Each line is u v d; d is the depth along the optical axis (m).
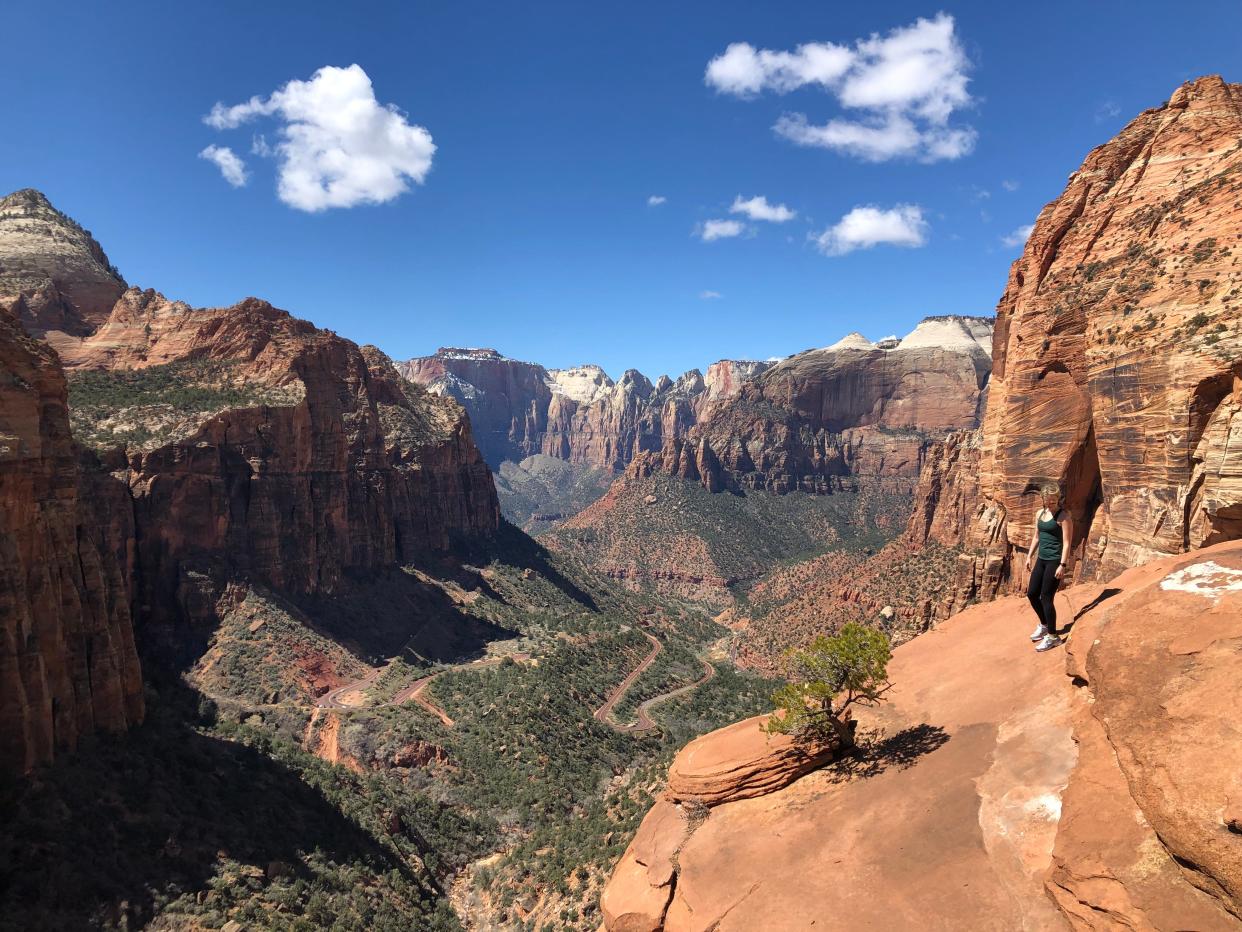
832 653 20.36
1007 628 23.22
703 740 23.86
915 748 18.47
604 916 19.77
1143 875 10.79
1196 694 11.80
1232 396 24.11
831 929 14.06
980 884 13.41
